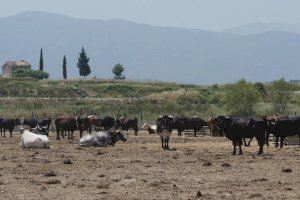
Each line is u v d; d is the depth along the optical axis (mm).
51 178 33688
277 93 103812
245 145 53188
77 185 31234
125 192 29281
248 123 44719
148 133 76125
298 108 104312
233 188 30234
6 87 143750
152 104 121375
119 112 114938
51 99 125625
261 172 35406
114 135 54750
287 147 52594
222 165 38250
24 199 27875
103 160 41781
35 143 51375
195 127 70938
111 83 151250
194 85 149000
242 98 98562
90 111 116250
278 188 30078
